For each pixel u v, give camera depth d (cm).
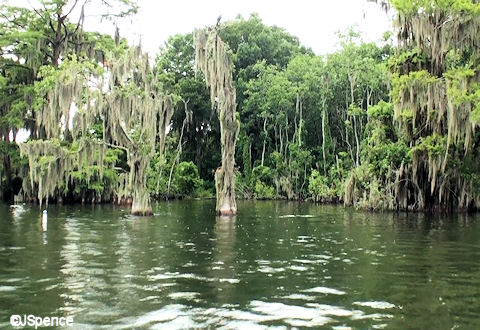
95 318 912
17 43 4722
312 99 6391
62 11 4812
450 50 3434
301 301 1029
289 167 6150
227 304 1007
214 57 3247
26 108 4488
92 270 1336
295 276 1267
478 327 863
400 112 3228
